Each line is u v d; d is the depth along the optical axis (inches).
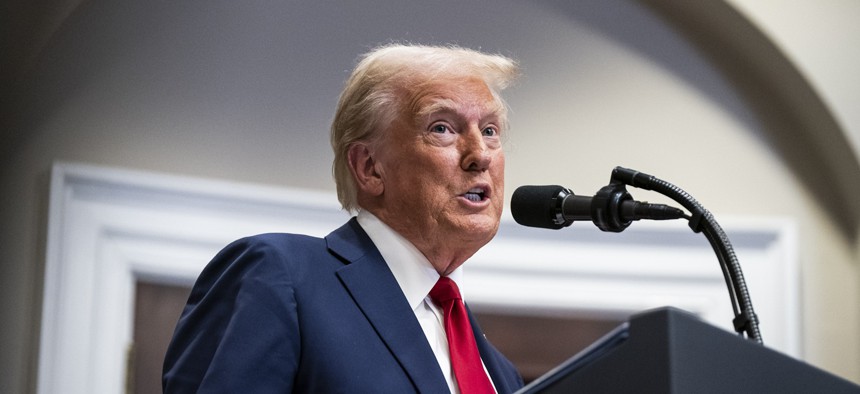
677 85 384.8
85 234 317.1
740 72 387.5
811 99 379.9
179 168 336.8
